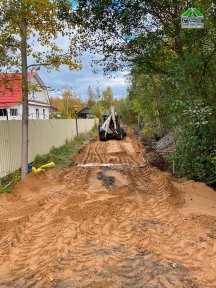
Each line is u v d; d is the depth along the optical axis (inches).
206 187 411.8
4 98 986.7
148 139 1053.2
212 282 190.9
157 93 679.1
